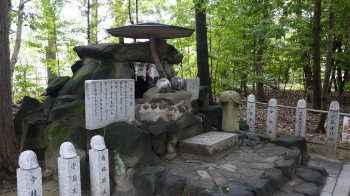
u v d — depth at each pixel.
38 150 5.21
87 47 6.02
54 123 4.81
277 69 11.96
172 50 6.89
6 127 4.53
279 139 5.74
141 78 6.47
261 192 3.66
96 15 11.17
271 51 10.45
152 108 5.20
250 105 6.61
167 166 4.50
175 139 4.89
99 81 4.17
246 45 10.20
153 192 3.78
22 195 2.83
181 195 3.67
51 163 4.61
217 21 8.81
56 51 10.06
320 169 5.06
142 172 3.97
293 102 11.94
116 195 3.99
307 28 9.52
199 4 7.62
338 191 4.45
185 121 5.17
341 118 9.11
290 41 10.32
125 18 11.59
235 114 6.23
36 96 9.57
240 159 4.91
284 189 4.25
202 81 7.81
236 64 9.46
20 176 2.81
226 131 6.20
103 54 5.70
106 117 4.34
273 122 6.11
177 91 5.73
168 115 5.16
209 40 9.53
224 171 4.33
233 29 8.80
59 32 9.73
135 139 4.10
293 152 5.10
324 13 8.84
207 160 4.72
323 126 7.38
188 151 4.88
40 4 9.61
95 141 3.58
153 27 5.04
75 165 3.28
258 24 7.89
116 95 4.46
